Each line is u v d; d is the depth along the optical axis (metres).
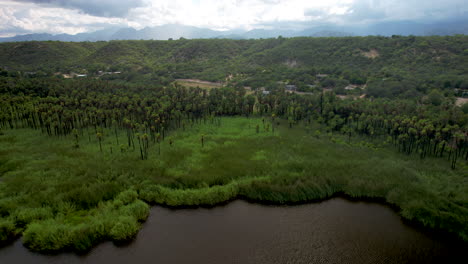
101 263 40.09
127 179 59.25
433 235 47.12
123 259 40.75
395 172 63.47
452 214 48.91
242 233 46.69
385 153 76.50
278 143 83.69
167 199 54.16
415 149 78.88
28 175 60.00
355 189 58.31
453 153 74.56
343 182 60.41
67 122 89.25
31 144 79.00
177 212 52.06
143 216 49.59
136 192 55.34
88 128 94.94
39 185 55.91
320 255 42.22
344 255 42.34
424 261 41.56
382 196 57.34
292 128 100.19
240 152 76.06
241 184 58.72
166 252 42.12
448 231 47.41
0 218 45.97
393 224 49.75
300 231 47.50
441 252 43.44
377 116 91.75
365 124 92.81
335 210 53.69
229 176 62.03
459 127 80.69
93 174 60.66
